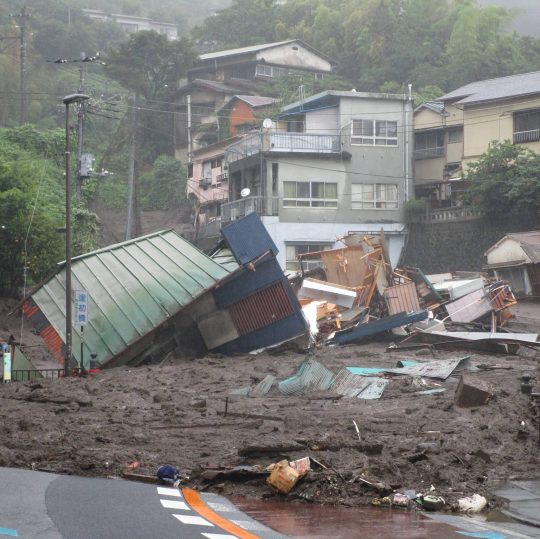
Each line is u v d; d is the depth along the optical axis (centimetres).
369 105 5519
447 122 5869
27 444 1366
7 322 4194
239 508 1006
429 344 3100
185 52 7581
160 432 1542
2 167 4509
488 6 8169
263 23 9556
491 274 4853
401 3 8594
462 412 1770
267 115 6825
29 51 8188
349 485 1112
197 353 3216
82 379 2559
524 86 5509
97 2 12225
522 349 2964
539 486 1203
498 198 5034
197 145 7306
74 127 5966
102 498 989
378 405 1919
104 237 5947
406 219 5469
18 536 789
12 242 4422
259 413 1786
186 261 3278
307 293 3769
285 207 5347
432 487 1139
